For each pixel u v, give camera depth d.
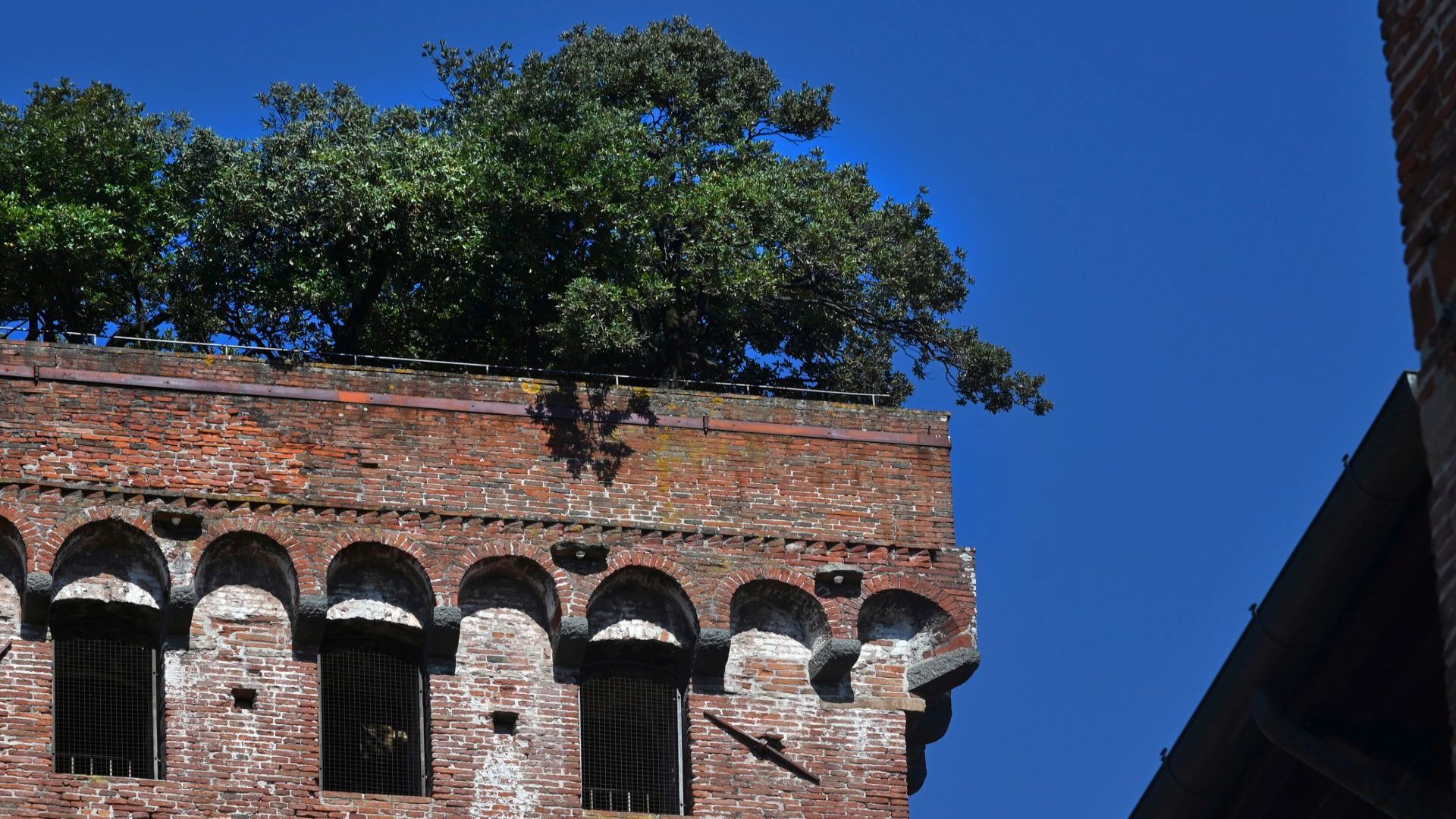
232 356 42.41
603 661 42.22
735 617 42.81
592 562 42.19
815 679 42.62
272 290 48.31
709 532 42.97
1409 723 24.84
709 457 43.59
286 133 49.25
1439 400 20.66
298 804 39.78
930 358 51.19
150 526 40.72
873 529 43.62
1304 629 23.94
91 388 41.47
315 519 41.47
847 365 51.38
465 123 49.16
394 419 42.53
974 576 43.59
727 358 51.59
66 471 40.78
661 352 48.62
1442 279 20.73
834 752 42.16
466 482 42.38
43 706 39.41
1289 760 25.44
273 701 40.31
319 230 47.44
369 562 41.59
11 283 48.53
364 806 40.03
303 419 42.16
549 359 48.97
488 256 47.53
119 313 49.88
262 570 41.28
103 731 39.94
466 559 41.78
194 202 49.12
